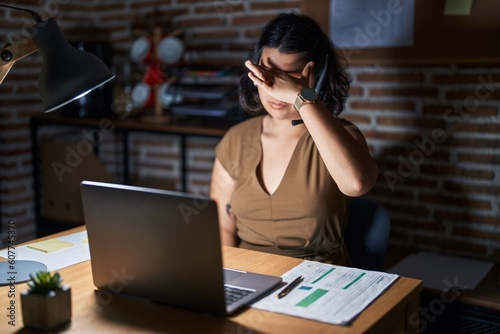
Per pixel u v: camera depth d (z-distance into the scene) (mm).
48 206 3350
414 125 2689
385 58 2688
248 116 2885
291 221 1887
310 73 1775
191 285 1298
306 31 1861
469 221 2623
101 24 3643
